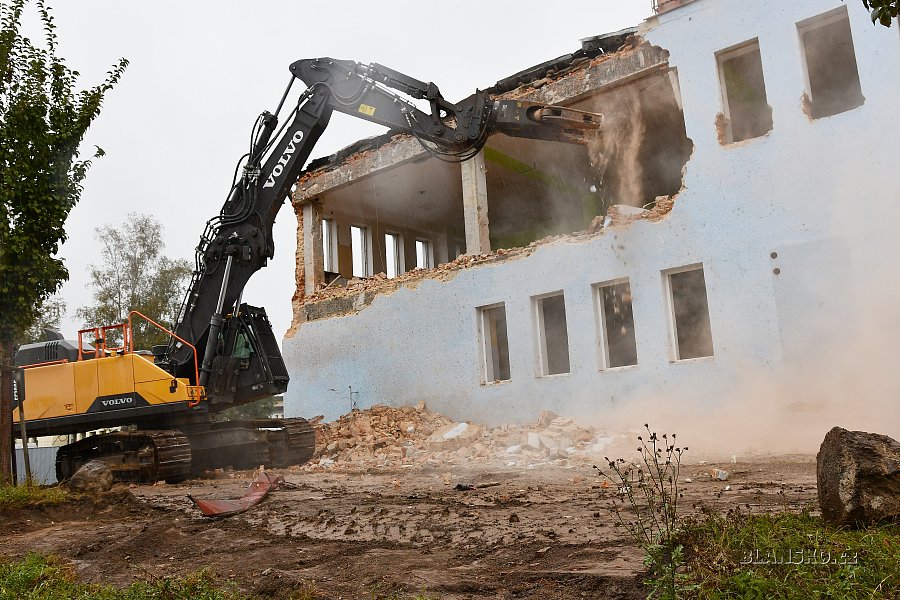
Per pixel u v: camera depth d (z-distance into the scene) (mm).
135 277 36625
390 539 6719
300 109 16297
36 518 9352
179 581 5504
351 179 22625
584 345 16172
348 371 21203
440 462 14242
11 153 11398
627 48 16594
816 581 3771
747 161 14094
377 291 20891
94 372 14305
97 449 14703
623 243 15648
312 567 5926
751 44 14508
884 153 12555
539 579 4875
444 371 18922
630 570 4777
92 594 5438
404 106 15820
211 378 14500
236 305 15281
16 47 11859
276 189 15891
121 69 12641
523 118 14867
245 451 15945
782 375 13258
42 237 11867
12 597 5547
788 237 13453
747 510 6297
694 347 15188
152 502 10281
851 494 4754
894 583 3699
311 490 10734
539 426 16047
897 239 12281
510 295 17688
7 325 11414
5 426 11383
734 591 3758
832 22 13766
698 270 15102
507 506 7973
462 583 4941
